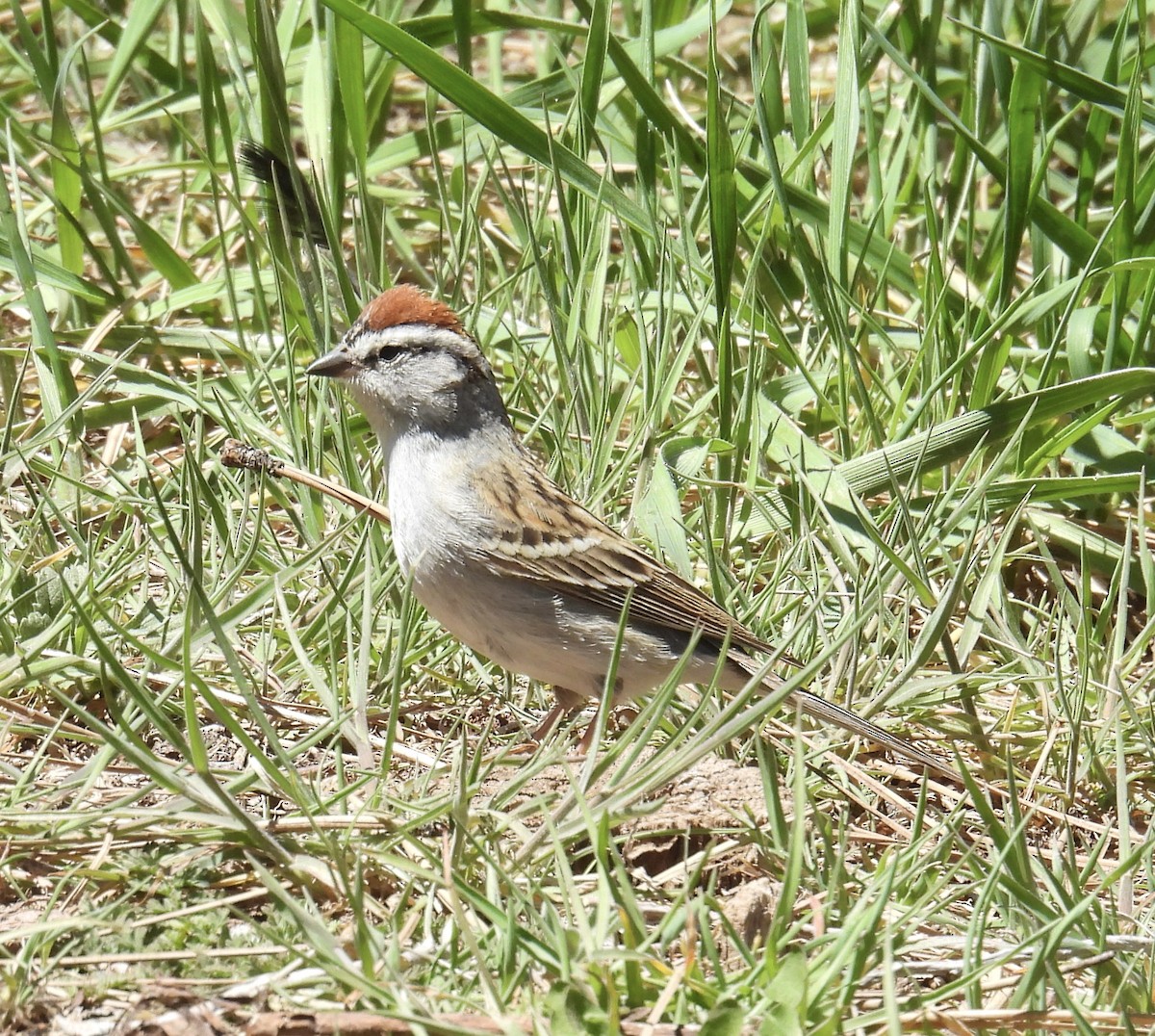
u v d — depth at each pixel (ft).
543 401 35.01
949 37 47.39
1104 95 34.94
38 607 27.04
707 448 32.32
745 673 27.66
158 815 20.86
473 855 21.08
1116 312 34.96
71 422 33.27
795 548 29.86
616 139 41.45
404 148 41.60
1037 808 25.57
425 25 40.81
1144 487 31.63
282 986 18.86
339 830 21.95
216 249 41.06
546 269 34.09
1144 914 22.94
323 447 33.53
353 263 37.99
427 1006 18.39
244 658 27.84
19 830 21.34
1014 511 30.86
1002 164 35.81
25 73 45.03
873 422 32.91
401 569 27.63
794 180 38.75
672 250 34.94
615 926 20.21
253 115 43.11
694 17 41.27
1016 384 34.40
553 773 25.38
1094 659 29.32
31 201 42.19
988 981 20.61
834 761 26.58
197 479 27.99
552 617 26.84
